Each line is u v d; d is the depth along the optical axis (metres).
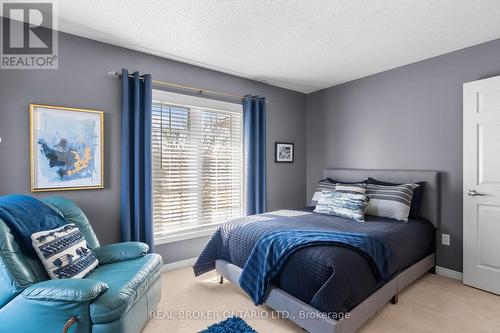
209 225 3.32
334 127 3.96
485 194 2.44
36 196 2.23
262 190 3.67
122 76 2.59
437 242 2.87
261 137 3.70
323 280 1.67
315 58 2.97
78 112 2.42
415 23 2.22
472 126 2.52
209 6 1.99
